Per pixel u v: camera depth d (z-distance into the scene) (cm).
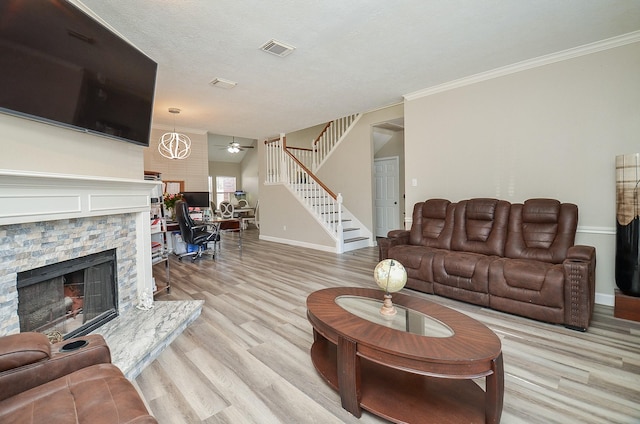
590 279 250
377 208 768
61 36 183
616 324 263
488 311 295
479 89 388
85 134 224
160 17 247
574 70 321
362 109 528
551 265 277
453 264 318
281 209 716
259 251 612
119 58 235
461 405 156
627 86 294
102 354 137
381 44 299
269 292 356
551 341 234
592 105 313
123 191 259
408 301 204
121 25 258
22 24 159
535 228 318
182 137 646
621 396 171
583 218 322
